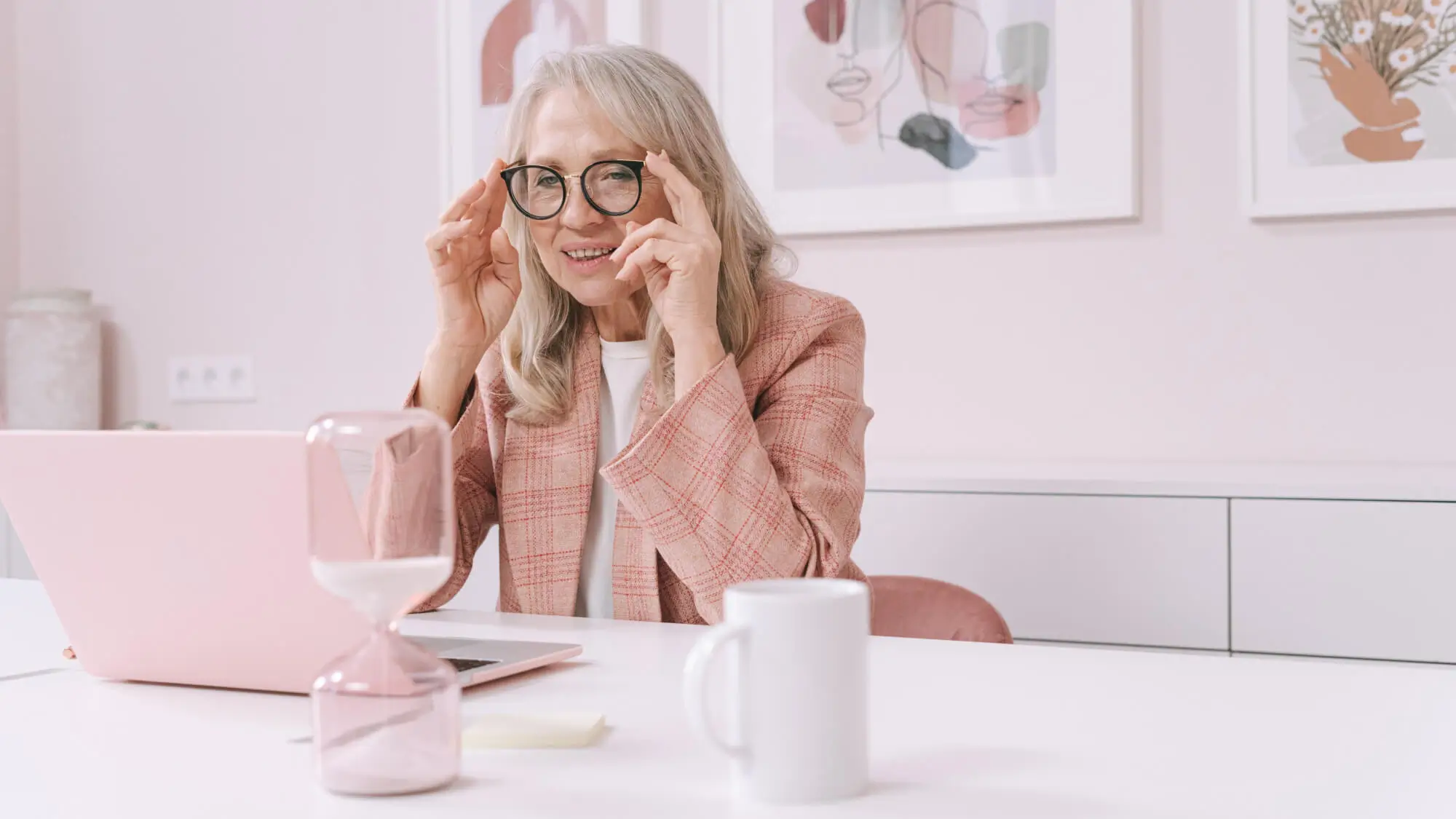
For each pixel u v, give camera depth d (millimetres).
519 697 922
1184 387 2404
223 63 3207
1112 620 1991
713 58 2705
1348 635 1862
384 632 710
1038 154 2469
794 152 2650
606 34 2805
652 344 1566
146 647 962
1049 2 2453
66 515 939
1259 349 2357
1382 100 2268
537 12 2863
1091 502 2002
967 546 2074
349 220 3076
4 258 3381
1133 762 739
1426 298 2266
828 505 1438
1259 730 812
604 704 897
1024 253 2504
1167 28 2396
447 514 706
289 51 3139
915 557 2105
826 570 1366
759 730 667
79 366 3123
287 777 730
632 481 1320
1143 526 1972
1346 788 687
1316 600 1877
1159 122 2408
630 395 1645
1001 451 2527
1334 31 2287
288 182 3141
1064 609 2018
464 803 674
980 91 2510
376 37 3045
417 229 3010
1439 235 2256
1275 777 708
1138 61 2398
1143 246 2424
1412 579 1826
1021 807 657
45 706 917
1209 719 842
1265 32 2328
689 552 1331
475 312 1582
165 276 3277
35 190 3389
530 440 1602
